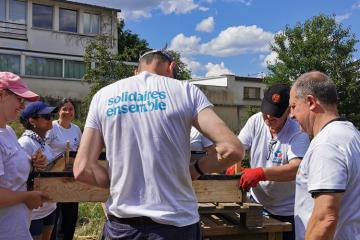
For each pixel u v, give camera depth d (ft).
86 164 7.45
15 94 9.81
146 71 7.88
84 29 90.94
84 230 20.02
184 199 7.29
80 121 62.69
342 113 54.19
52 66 87.30
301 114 8.07
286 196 11.28
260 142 11.54
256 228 9.50
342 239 7.60
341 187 7.25
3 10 83.82
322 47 54.49
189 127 7.38
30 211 10.03
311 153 7.73
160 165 7.13
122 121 7.32
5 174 9.52
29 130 13.58
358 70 54.70
